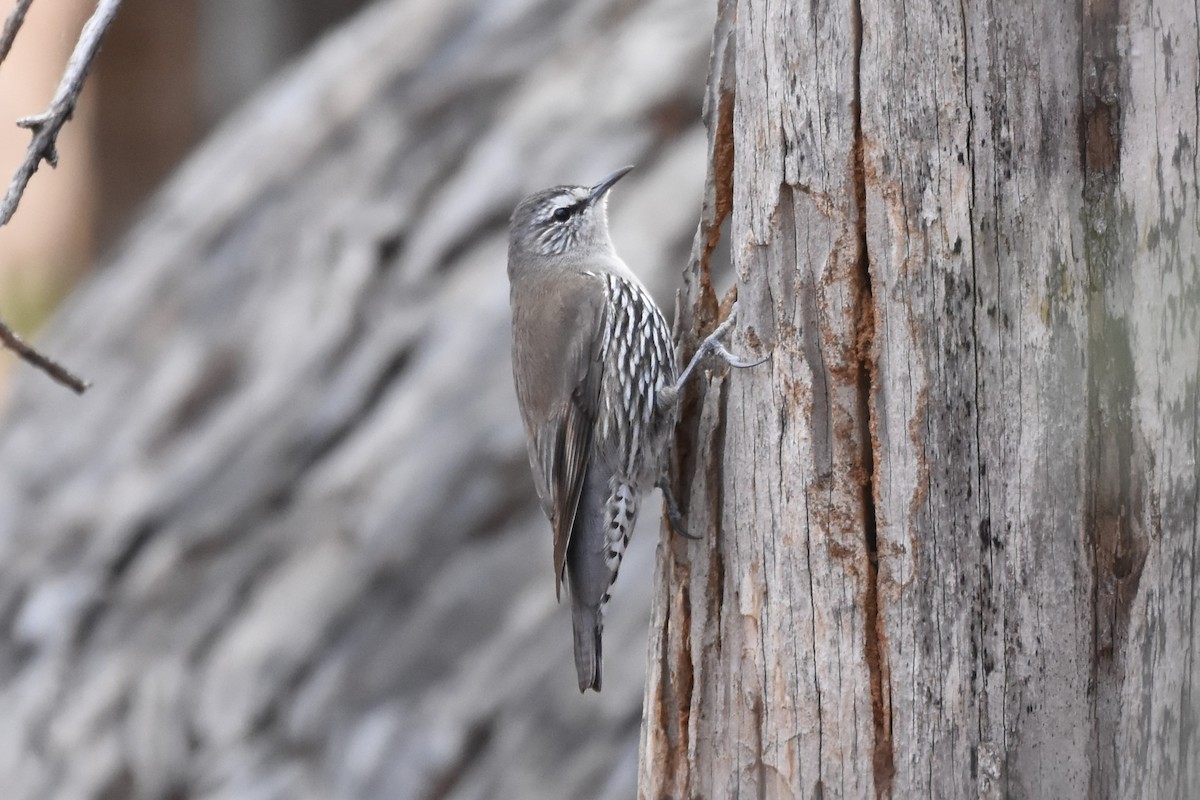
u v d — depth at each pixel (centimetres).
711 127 781
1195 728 624
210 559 1744
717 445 753
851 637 685
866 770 682
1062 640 634
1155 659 624
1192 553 616
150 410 1953
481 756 1428
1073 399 625
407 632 1562
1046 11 613
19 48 3212
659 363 964
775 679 715
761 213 705
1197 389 605
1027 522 636
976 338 640
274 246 2047
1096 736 634
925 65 636
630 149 1822
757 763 727
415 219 1952
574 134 1884
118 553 1802
